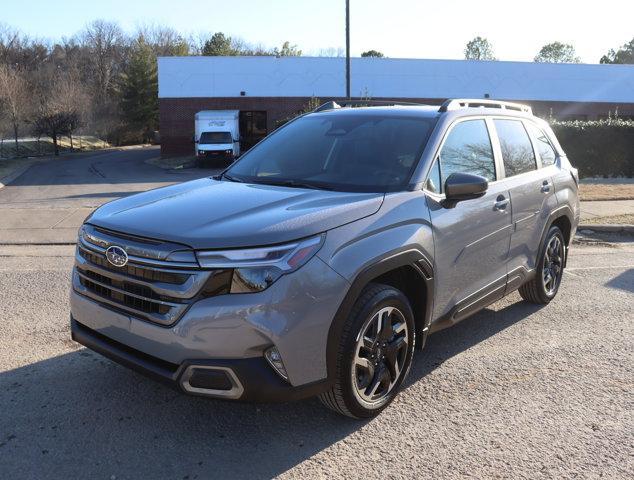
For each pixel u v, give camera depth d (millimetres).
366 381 3322
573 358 4383
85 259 3316
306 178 3945
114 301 3125
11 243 8758
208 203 3359
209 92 38656
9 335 4668
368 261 3113
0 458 2992
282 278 2818
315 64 38688
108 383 3840
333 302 2971
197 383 2844
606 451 3150
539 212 4961
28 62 90125
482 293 4277
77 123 52594
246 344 2785
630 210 11789
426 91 39094
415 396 3740
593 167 20562
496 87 39719
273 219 3002
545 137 5516
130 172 28578
